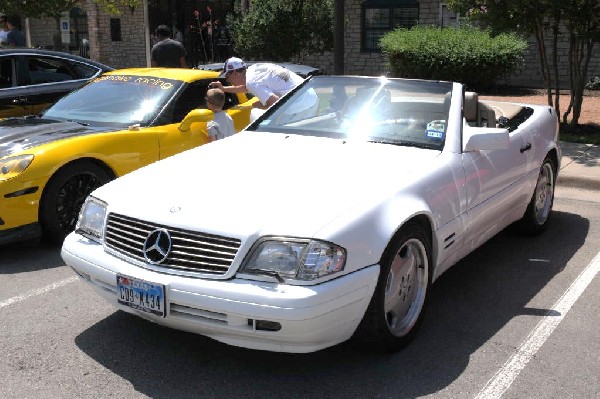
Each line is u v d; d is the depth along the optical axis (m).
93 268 3.72
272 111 5.24
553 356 3.90
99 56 24.02
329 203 3.57
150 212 3.61
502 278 5.14
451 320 4.38
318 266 3.28
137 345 4.01
